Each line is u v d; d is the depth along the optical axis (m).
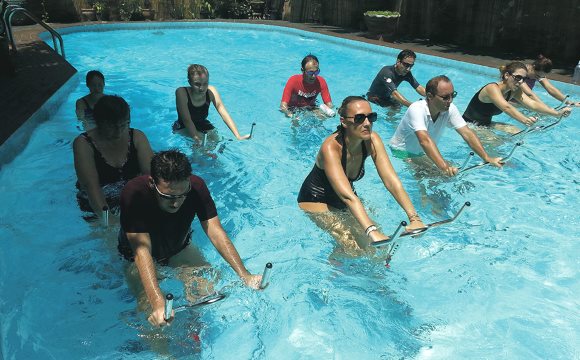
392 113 7.38
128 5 15.75
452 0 13.24
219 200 4.72
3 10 8.92
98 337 2.86
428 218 4.41
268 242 4.02
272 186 5.04
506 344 3.01
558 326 3.17
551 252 3.99
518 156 5.84
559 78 9.42
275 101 8.06
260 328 3.07
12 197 4.51
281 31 15.30
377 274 3.65
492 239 4.16
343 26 15.83
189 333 2.89
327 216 3.94
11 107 6.41
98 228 3.76
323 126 6.67
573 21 11.06
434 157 4.74
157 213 2.91
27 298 3.18
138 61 11.16
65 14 15.05
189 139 6.13
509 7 12.12
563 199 4.87
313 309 3.27
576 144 6.28
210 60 11.38
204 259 3.44
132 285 3.17
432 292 3.49
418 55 11.73
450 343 3.02
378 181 5.13
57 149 5.69
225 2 17.39
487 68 10.26
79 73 9.77
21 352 2.74
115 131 3.56
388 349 2.96
